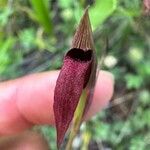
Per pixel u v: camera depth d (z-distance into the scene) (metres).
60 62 0.18
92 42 0.07
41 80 0.12
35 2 0.14
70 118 0.06
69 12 0.20
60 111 0.06
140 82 0.21
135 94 0.22
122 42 0.19
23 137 0.12
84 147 0.20
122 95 0.22
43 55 0.19
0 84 0.12
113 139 0.21
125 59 0.22
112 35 0.18
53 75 0.12
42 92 0.12
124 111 0.22
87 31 0.07
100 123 0.21
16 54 0.20
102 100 0.12
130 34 0.19
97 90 0.12
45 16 0.15
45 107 0.12
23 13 0.18
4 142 0.12
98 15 0.12
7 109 0.12
